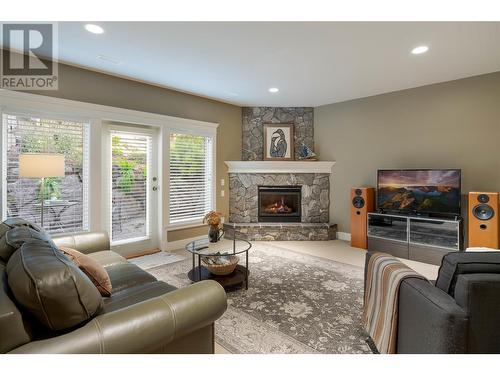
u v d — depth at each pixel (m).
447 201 3.55
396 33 2.45
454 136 3.73
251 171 5.07
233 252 2.68
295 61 3.08
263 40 2.59
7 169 2.82
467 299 1.12
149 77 3.62
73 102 3.18
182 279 3.04
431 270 3.33
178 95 4.27
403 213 3.92
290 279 3.01
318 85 3.95
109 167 3.68
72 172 3.28
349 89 4.13
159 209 4.17
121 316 1.07
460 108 3.67
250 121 5.28
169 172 4.23
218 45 2.69
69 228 3.28
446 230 3.48
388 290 1.56
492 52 2.84
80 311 1.01
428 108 3.93
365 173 4.62
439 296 1.22
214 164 4.82
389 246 3.95
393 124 4.28
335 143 4.99
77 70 3.24
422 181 3.74
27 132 2.95
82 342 0.95
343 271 3.26
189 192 4.53
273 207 5.29
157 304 1.16
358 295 2.61
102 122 3.59
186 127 4.36
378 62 3.11
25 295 0.94
